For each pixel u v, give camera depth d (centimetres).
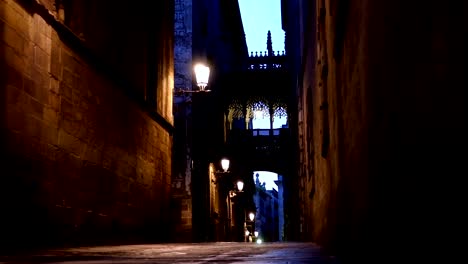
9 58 736
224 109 3588
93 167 1068
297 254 602
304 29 1609
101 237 1098
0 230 688
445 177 129
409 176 175
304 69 1691
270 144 4138
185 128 2272
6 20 730
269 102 3672
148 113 1503
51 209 856
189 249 818
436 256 139
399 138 195
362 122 334
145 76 1511
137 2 1444
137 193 1381
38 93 825
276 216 10706
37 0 811
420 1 153
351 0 394
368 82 299
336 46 526
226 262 422
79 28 1019
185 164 2238
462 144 115
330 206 707
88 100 1049
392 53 208
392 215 214
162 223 1630
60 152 905
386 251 233
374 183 275
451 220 125
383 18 232
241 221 4372
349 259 429
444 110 129
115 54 1239
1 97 709
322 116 829
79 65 1001
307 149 1586
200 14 2650
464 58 113
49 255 564
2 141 705
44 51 848
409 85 173
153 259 489
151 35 1591
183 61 2355
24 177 765
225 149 3488
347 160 457
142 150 1440
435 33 136
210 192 2620
